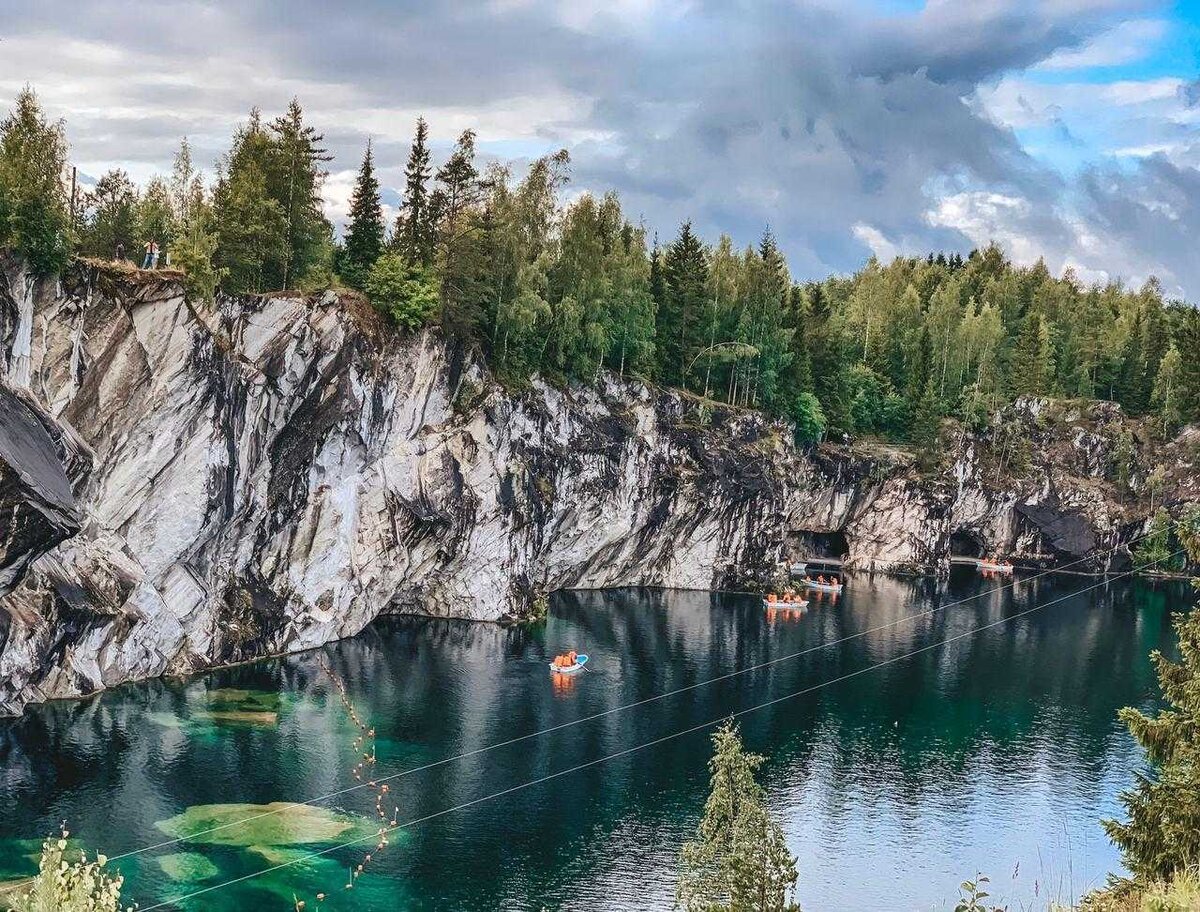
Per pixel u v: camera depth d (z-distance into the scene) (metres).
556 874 52.81
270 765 62.78
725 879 30.95
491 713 76.56
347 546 93.69
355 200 99.19
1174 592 152.62
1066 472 176.38
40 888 23.62
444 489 101.56
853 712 83.00
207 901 47.09
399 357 96.56
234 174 91.25
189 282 77.44
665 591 134.50
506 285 110.31
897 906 52.31
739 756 32.09
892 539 163.12
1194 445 178.38
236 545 84.75
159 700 72.75
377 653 91.31
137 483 74.44
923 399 165.62
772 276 150.50
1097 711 86.00
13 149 69.69
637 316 130.38
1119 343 193.25
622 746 71.62
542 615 111.00
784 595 129.12
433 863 53.00
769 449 143.75
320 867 51.47
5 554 56.56
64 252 69.38
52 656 68.88
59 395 70.31
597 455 123.12
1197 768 30.70
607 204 135.50
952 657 103.06
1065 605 137.38
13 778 57.38
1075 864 57.62
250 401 82.56
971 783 69.06
